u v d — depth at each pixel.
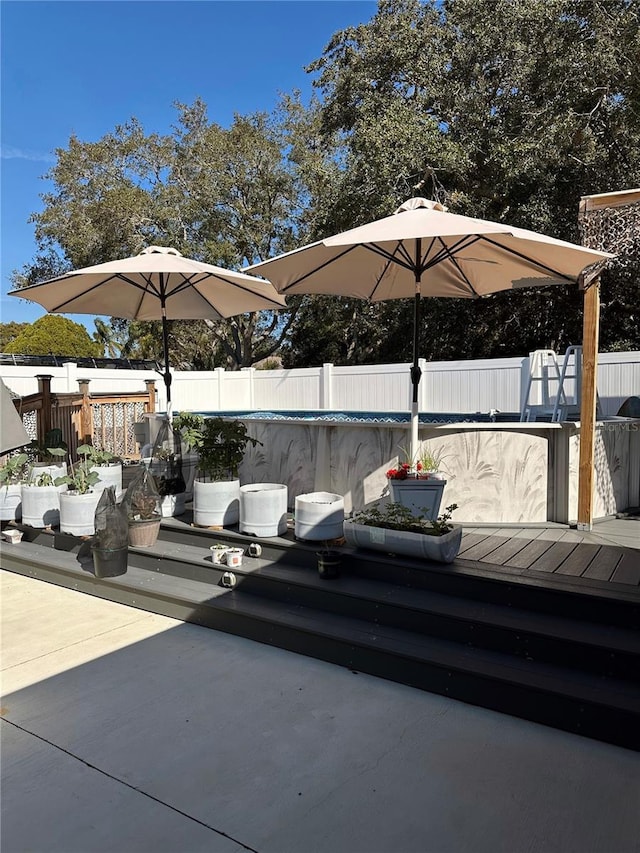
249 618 3.62
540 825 2.06
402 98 13.34
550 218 11.64
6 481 5.66
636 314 12.73
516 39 11.51
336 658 3.29
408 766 2.40
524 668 2.86
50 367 11.82
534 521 4.67
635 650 2.70
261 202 19.86
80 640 3.69
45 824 2.11
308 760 2.45
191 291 6.31
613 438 5.00
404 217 3.89
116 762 2.47
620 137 10.87
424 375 10.69
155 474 5.29
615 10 10.24
